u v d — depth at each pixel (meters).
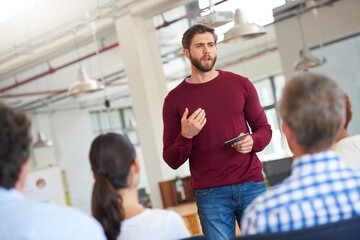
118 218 1.31
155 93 6.35
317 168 1.03
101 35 7.20
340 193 1.01
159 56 6.50
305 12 7.43
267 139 2.24
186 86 2.31
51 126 13.09
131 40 6.32
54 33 7.45
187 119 2.11
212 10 4.71
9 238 0.99
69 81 11.94
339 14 7.41
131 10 6.21
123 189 1.35
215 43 2.30
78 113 13.66
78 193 13.30
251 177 2.23
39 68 11.33
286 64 7.95
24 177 1.10
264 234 0.95
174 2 5.94
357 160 1.65
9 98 12.06
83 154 13.60
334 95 1.02
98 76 11.93
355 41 7.45
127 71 6.43
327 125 1.01
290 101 1.04
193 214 4.79
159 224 1.33
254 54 9.84
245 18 4.12
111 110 14.12
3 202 1.03
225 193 2.22
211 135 2.22
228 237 2.24
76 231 1.01
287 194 1.02
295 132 1.04
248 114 2.30
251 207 1.07
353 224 0.93
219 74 2.30
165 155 2.32
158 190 6.21
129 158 1.34
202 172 2.25
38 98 12.48
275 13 7.21
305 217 1.00
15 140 1.04
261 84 10.05
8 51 8.49
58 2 7.21
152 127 6.23
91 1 6.71
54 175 7.29
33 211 1.01
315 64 6.52
